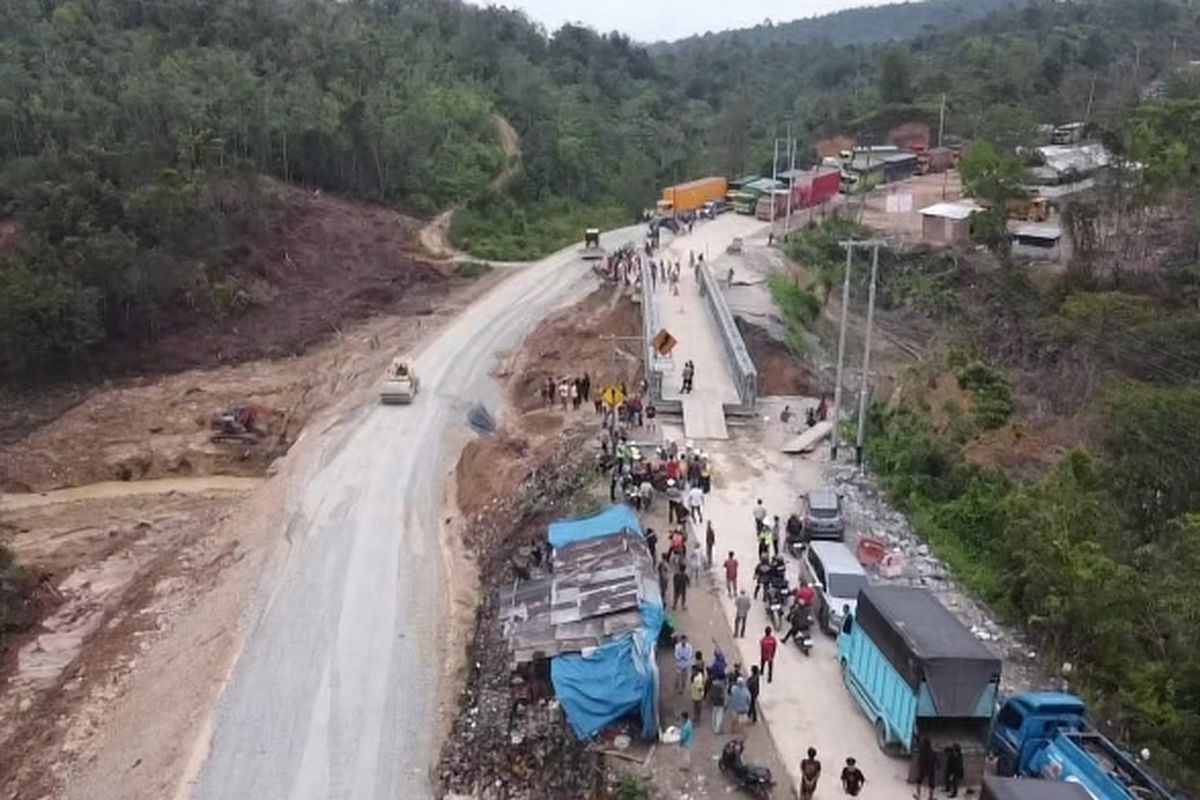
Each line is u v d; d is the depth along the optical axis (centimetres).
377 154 9431
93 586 4375
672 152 13675
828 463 4291
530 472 4519
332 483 4884
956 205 8725
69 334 6162
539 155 11031
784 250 7781
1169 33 18612
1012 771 2430
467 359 6366
